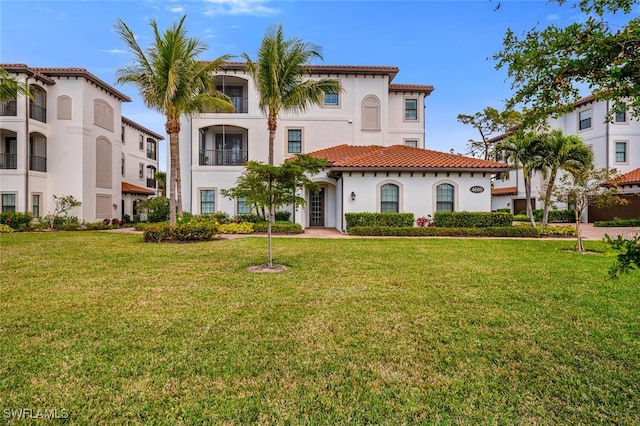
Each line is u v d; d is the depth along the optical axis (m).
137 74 14.26
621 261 2.10
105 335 4.11
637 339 4.00
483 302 5.40
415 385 3.08
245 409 2.73
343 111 22.97
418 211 17.16
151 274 7.36
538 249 11.27
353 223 16.44
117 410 2.71
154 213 22.28
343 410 2.73
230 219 19.89
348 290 6.10
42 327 4.34
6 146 21.89
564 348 3.78
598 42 2.11
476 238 14.85
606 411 2.71
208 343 3.89
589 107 25.69
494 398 2.88
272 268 8.05
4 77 12.38
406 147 20.31
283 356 3.60
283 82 16.94
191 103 15.33
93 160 22.86
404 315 4.81
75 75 21.50
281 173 8.01
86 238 14.56
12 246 11.78
